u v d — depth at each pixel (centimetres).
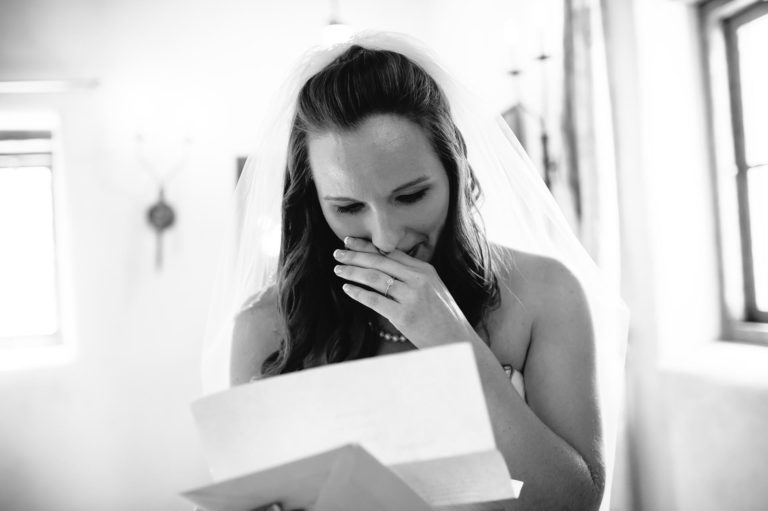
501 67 242
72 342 316
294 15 334
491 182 105
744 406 137
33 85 306
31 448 297
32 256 327
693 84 170
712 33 168
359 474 49
